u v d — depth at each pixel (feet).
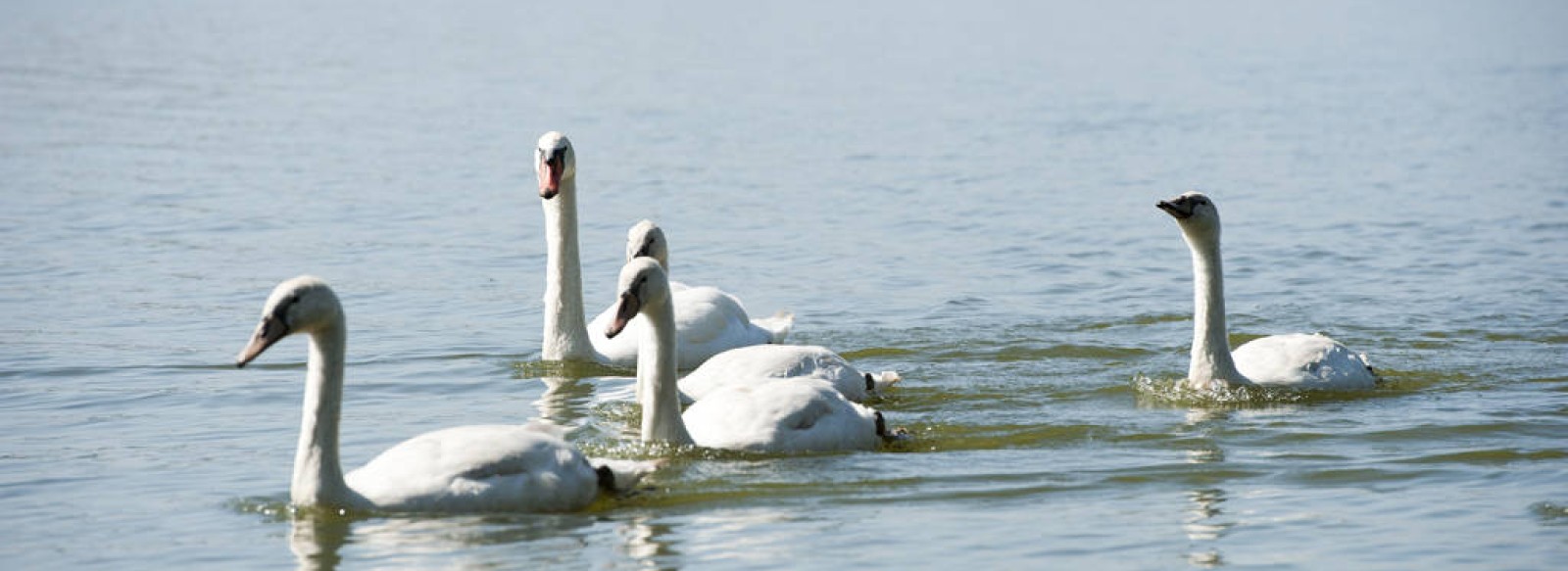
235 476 50.85
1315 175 124.16
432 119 159.22
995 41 240.53
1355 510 47.14
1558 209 107.34
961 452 53.67
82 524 46.19
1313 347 62.28
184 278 87.45
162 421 58.34
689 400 59.36
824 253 96.53
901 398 61.46
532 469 46.50
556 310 67.67
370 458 53.57
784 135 147.74
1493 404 59.67
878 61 213.25
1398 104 166.20
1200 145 140.46
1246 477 50.62
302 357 69.00
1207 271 61.26
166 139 142.00
